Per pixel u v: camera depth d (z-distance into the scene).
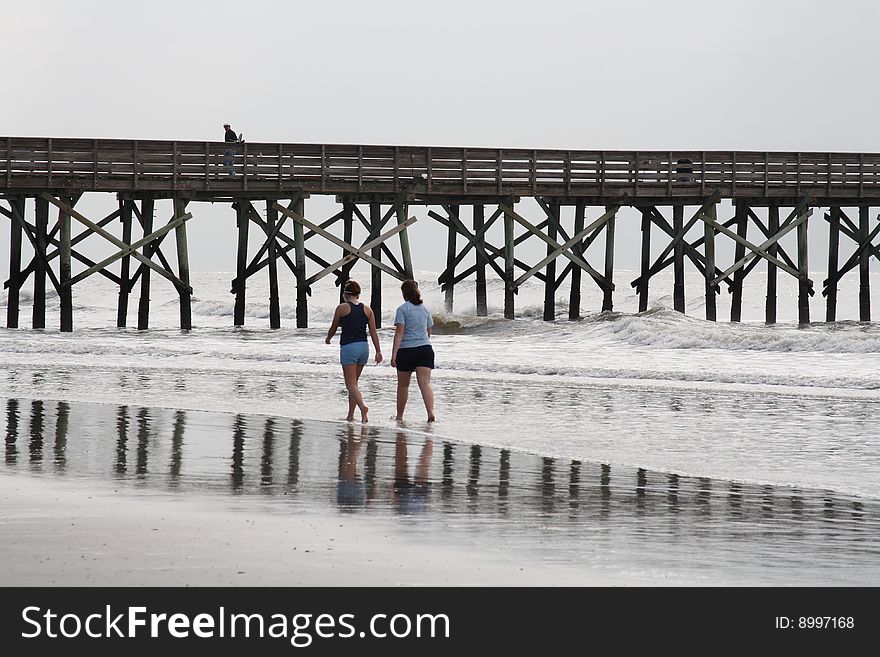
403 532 18.12
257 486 22.06
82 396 39.78
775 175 85.12
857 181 86.25
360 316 33.31
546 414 35.00
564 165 81.56
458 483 22.62
